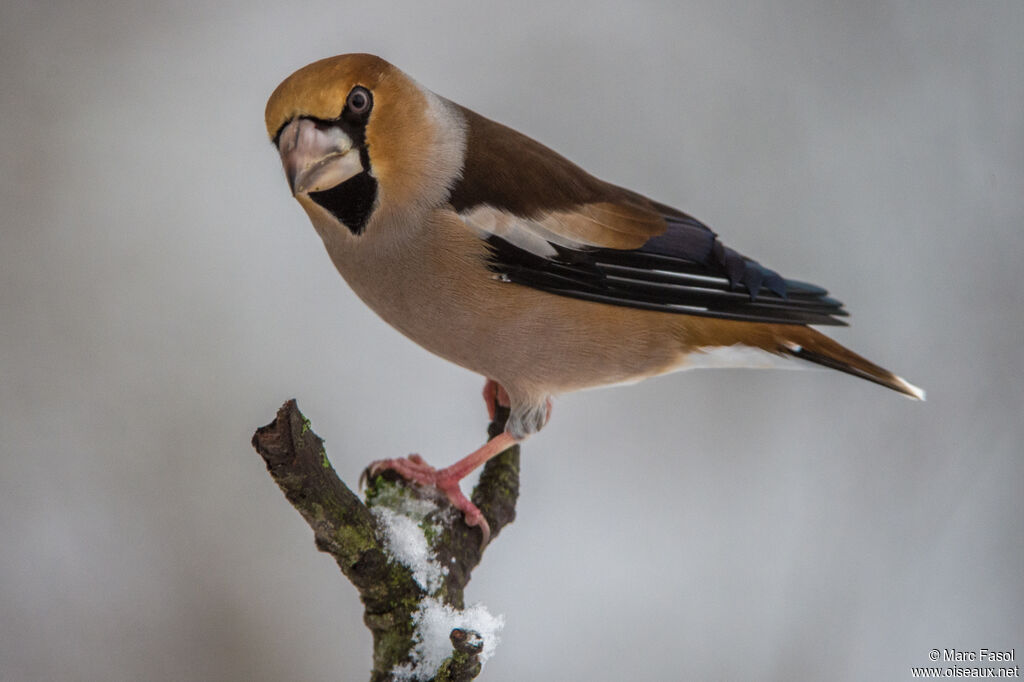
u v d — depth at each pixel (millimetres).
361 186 7105
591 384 8086
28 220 10547
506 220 7387
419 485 7328
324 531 5902
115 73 10953
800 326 8078
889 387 8055
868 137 11195
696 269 7781
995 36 11258
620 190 8180
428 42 11328
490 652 6035
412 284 7473
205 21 11188
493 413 8977
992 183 10992
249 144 10984
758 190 11023
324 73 6773
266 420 10125
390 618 6113
